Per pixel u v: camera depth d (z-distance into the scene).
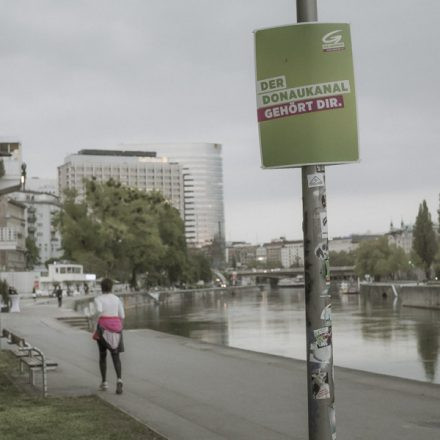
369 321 63.38
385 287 121.12
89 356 19.44
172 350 20.72
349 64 6.45
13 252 133.50
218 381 14.50
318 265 6.21
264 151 6.54
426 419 10.41
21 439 8.76
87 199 90.38
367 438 9.26
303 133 6.41
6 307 44.16
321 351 6.11
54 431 9.22
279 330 51.28
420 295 89.38
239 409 11.37
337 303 105.12
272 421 10.41
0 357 18.59
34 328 30.84
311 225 6.29
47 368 13.22
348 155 6.41
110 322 12.84
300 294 167.25
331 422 6.11
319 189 6.35
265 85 6.54
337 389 13.13
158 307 101.62
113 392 12.98
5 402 11.55
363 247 160.75
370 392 12.79
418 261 140.50
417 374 27.94
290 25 6.46
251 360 18.20
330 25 6.44
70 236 88.06
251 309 88.94
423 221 140.38
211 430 9.79
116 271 94.94
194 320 67.31
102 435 8.99
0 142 24.48
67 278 101.50
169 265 119.81
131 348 21.38
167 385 13.96
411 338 45.16
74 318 38.50
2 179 22.09
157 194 98.81
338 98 6.41
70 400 11.80
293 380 14.62
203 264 179.75
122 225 88.12
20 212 152.25
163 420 10.31
